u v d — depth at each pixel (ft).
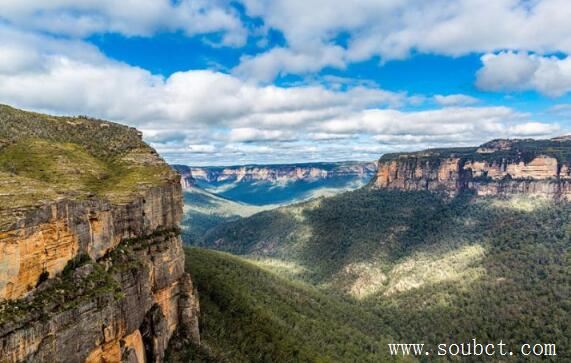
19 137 220.02
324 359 282.56
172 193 207.51
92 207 133.39
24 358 90.74
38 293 101.65
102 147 250.57
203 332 228.22
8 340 87.10
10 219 96.73
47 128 253.03
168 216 203.21
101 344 118.21
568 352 381.19
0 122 226.99
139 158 238.68
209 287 302.45
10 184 128.06
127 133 285.43
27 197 113.29
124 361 131.75
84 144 248.52
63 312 103.24
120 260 147.23
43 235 105.29
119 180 199.93
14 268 95.20
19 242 96.58
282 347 264.52
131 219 170.30
